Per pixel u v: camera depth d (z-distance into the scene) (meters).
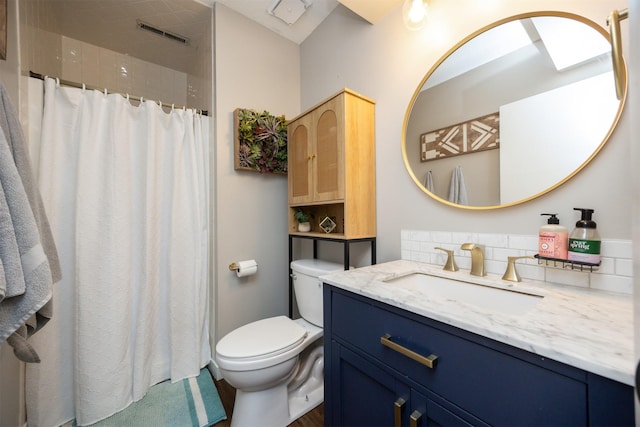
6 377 1.09
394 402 0.78
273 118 1.89
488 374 0.59
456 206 1.17
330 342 1.03
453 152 1.18
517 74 1.00
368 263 1.57
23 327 0.84
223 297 1.75
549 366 0.51
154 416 1.36
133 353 1.49
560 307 0.69
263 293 1.93
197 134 1.76
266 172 1.91
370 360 0.86
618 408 0.43
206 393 1.53
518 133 1.00
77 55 2.04
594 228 0.81
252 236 1.88
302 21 1.94
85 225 1.35
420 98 1.31
